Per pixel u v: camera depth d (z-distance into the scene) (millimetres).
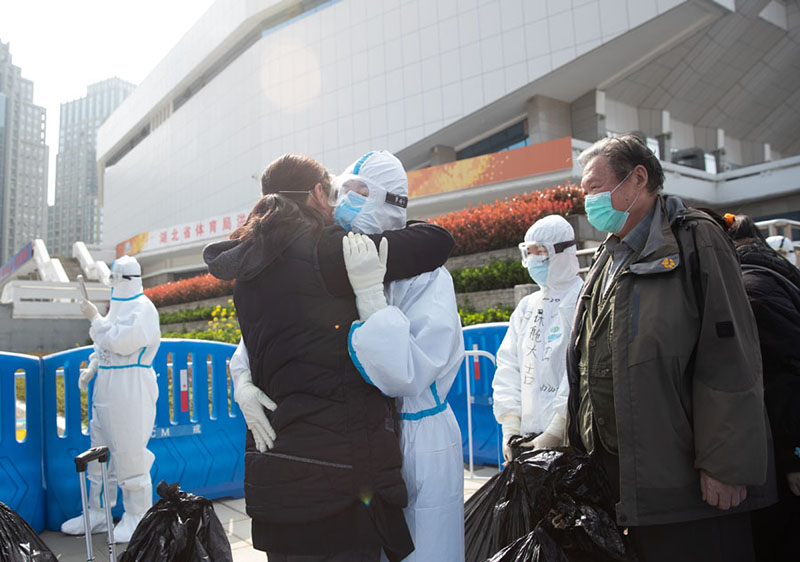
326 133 28109
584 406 2207
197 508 2309
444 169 20094
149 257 33188
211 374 4969
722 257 1808
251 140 31578
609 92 24141
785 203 20688
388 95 26203
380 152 1919
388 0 26391
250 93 31875
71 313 20281
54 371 4426
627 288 1921
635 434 1798
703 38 22594
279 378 1616
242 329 1773
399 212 1878
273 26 32219
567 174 17578
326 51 28469
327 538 1530
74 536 4070
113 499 4281
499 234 10195
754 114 29719
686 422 1793
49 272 26844
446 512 1733
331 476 1524
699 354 1774
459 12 24141
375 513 1529
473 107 23609
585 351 2225
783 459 2092
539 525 1959
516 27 22562
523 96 23141
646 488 1761
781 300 2152
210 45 36031
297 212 1734
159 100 42781
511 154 18703
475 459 5551
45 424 4359
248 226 1720
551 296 3006
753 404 1685
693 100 26703
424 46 25156
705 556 1794
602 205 2084
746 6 22000
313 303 1615
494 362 5145
